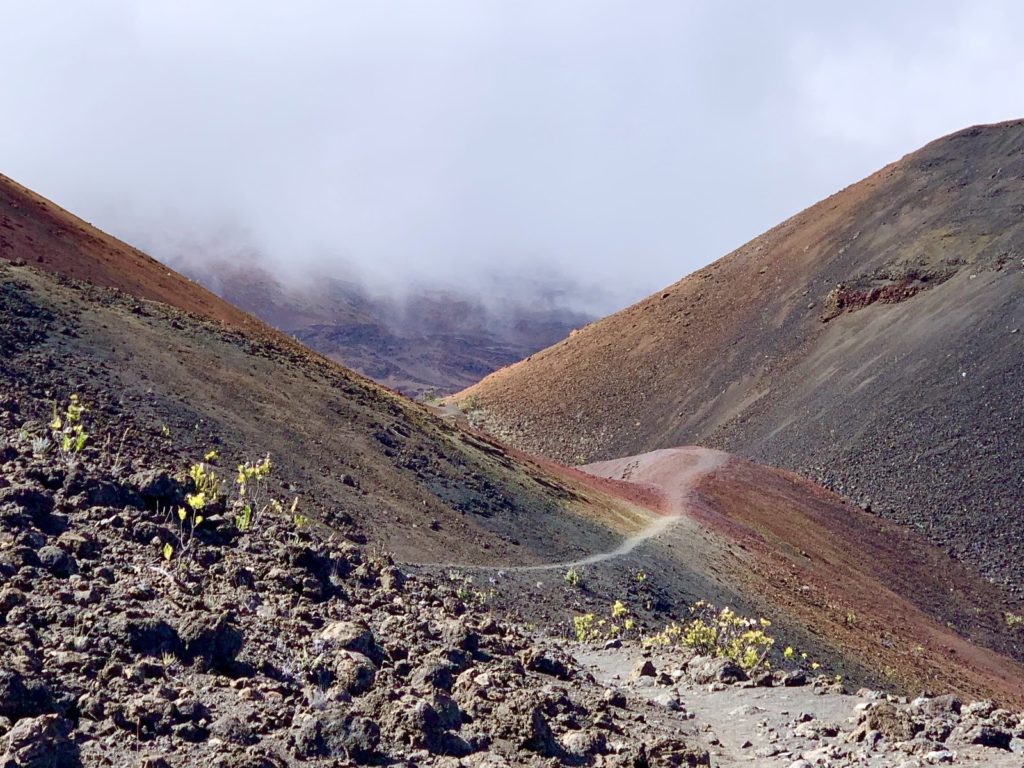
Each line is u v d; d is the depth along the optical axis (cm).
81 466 1226
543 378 14050
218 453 2527
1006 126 13875
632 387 12750
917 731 964
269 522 1453
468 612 1452
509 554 2944
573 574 2864
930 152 14012
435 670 913
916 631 4975
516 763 763
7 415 1975
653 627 2769
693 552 3981
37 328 2767
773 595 3928
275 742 674
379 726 733
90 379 2609
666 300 14675
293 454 2847
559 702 976
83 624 764
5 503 1008
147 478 1217
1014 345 8606
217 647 783
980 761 860
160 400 2695
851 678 3216
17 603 783
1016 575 6619
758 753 970
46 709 620
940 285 10775
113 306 3356
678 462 7169
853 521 6869
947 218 12044
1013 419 7819
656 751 863
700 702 1227
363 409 3638
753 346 12075
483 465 3822
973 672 4578
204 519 1230
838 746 964
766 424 9956
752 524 5800
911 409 8475
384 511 2783
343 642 914
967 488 7388
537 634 2050
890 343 9969
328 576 1241
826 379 10112
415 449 3509
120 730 626
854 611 4588
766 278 13600
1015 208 11538
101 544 1004
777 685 1320
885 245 12281
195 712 674
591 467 8169
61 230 3962
